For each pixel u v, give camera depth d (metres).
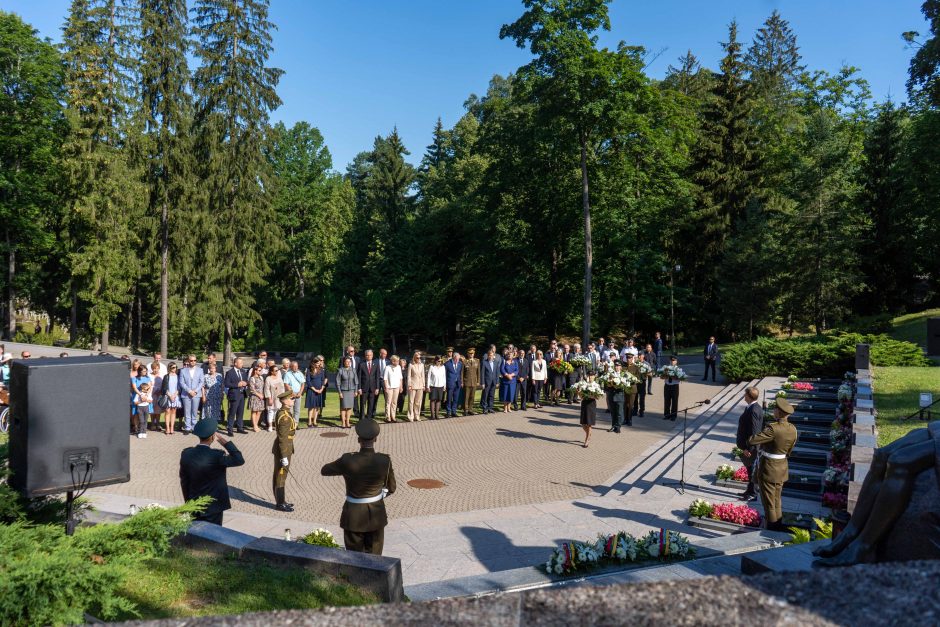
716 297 47.22
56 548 4.25
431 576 8.16
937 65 28.45
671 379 19.86
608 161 36.19
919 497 2.92
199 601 5.45
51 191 41.28
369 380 19.42
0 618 3.56
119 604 3.98
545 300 43.22
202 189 36.94
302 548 6.51
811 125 41.38
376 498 7.20
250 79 37.34
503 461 14.90
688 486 12.66
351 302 50.16
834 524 7.98
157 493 11.51
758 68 62.28
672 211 44.59
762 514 10.53
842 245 37.34
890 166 39.88
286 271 64.75
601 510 11.18
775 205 44.53
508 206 42.69
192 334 45.44
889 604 1.48
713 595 1.58
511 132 35.62
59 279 49.06
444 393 21.61
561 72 31.75
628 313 46.03
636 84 32.22
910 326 33.72
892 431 13.33
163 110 35.47
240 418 17.59
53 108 39.97
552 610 1.55
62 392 5.14
